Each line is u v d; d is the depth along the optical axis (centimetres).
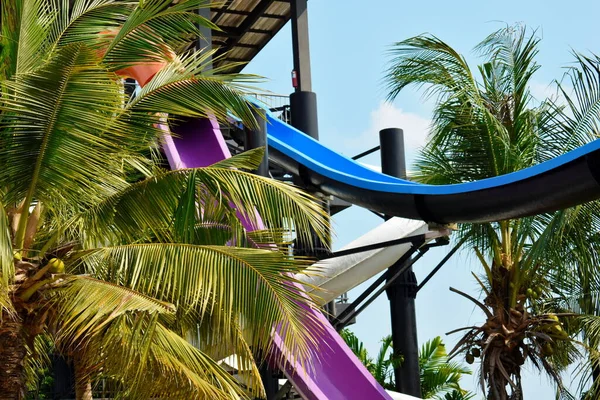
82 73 917
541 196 1145
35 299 947
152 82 1017
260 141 1488
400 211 1348
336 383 1352
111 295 905
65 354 1034
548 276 1548
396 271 1720
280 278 977
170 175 1013
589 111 1560
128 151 1019
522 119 1595
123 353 945
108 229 1038
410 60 1598
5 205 976
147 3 1008
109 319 860
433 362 2278
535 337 1443
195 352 951
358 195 1428
